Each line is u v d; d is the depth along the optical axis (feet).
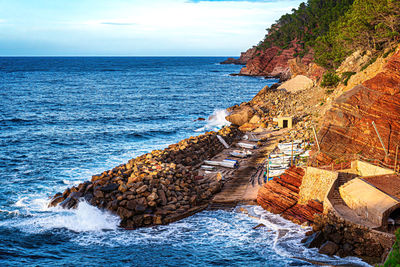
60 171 132.67
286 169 98.53
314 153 100.42
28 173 129.59
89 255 72.69
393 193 71.77
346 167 88.94
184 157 131.85
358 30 175.73
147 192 89.04
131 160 123.34
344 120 100.32
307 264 65.82
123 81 605.31
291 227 80.89
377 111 97.55
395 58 110.01
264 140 161.68
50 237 80.28
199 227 83.66
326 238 71.72
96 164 142.61
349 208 74.79
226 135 166.30
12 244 76.64
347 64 201.16
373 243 65.41
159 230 82.74
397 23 160.97
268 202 91.25
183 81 615.98
